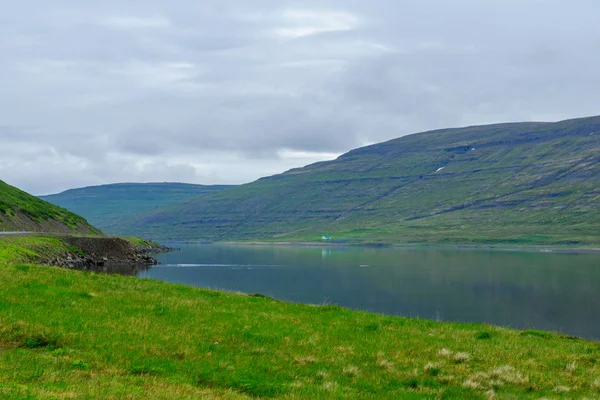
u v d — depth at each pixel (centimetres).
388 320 3159
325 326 2778
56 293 2783
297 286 9962
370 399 1736
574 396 1911
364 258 19625
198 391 1628
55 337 2061
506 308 7538
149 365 1869
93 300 2766
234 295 3684
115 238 15300
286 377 1898
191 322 2536
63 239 13288
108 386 1578
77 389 1518
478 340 2742
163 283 3881
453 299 8369
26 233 12900
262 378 1859
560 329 6031
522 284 10538
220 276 11775
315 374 1966
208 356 2047
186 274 11969
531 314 7056
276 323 2720
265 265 15675
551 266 15150
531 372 2161
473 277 11981
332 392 1752
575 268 14400
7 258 8544
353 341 2491
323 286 10012
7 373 1620
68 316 2362
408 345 2480
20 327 2120
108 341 2089
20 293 2678
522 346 2653
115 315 2498
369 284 10438
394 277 11956
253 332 2472
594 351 2708
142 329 2306
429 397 1792
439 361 2236
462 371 2122
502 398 1830
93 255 13575
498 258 19075
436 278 11731
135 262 14712
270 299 3806
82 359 1861
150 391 1566
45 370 1692
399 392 1834
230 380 1803
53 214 19338
